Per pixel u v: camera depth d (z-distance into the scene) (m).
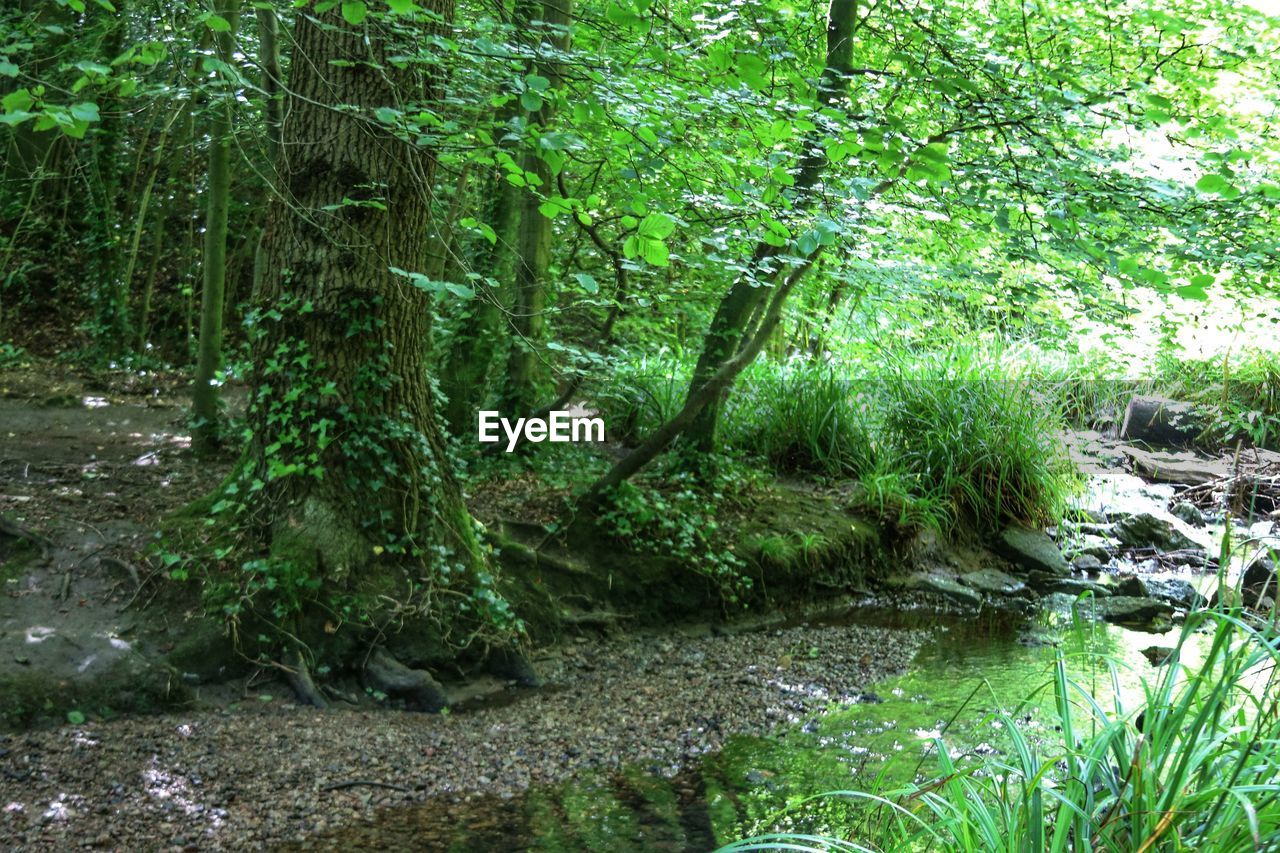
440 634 6.49
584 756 5.65
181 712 5.69
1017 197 6.29
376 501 6.55
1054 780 3.35
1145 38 8.05
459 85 6.51
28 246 13.41
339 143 6.32
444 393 9.12
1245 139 7.98
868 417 10.34
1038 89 6.32
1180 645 2.85
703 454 9.11
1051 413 10.95
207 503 6.78
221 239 8.56
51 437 8.84
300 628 6.20
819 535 8.88
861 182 5.03
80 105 3.42
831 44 7.70
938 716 6.29
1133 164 6.48
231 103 5.99
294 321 6.52
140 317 13.38
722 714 6.31
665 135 5.30
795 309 11.60
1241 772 2.63
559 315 10.06
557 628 7.24
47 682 5.47
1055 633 8.11
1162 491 11.61
